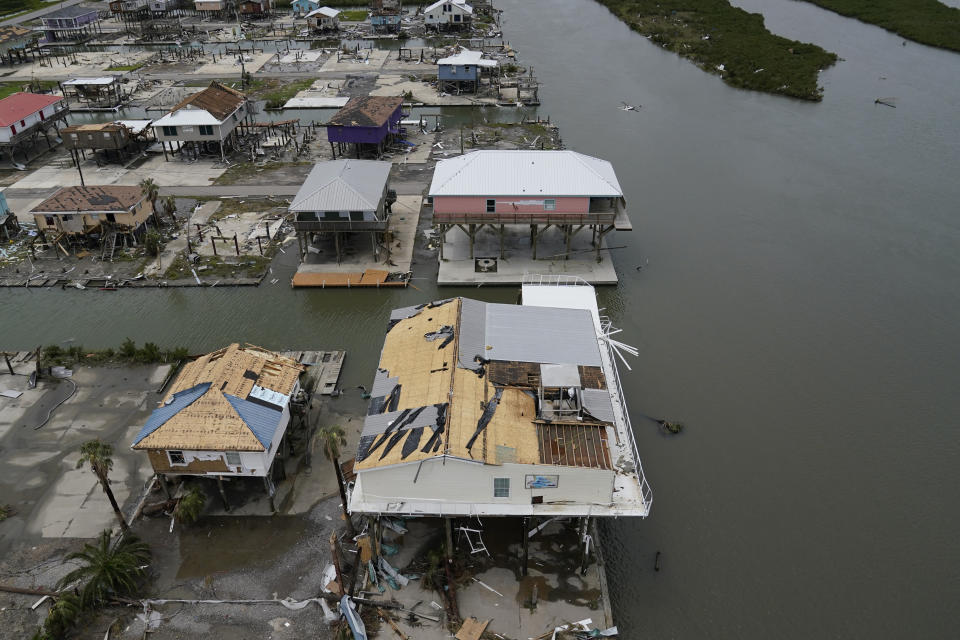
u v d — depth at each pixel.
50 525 34.16
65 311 51.34
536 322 37.91
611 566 32.88
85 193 58.19
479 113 91.50
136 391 42.78
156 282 54.34
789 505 35.97
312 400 41.75
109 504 35.28
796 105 92.56
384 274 54.62
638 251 58.41
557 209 53.16
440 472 29.66
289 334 48.72
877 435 40.19
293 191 68.56
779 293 53.09
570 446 30.12
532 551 32.78
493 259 56.28
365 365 45.53
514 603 30.47
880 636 30.06
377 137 73.81
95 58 118.06
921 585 32.12
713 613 30.94
